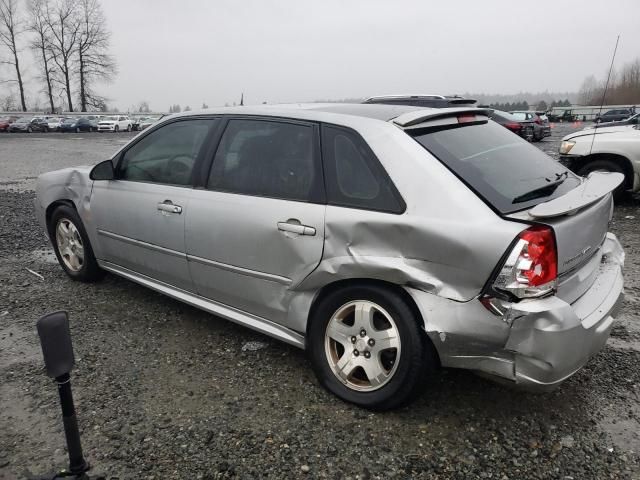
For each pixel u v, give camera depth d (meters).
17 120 49.25
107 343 3.76
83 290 4.78
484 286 2.50
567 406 3.04
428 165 2.74
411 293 2.69
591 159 8.68
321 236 2.95
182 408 3.00
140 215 4.00
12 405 3.02
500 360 2.56
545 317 2.42
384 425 2.85
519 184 2.84
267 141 3.37
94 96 76.12
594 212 2.87
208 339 3.83
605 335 2.71
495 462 2.59
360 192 2.88
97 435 2.76
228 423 2.87
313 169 3.09
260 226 3.21
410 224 2.65
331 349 3.08
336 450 2.66
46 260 5.76
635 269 5.42
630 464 2.58
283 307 3.21
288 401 3.07
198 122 3.82
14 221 7.90
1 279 5.11
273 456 2.62
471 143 3.09
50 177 4.98
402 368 2.76
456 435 2.78
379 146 2.88
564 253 2.54
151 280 4.18
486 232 2.49
